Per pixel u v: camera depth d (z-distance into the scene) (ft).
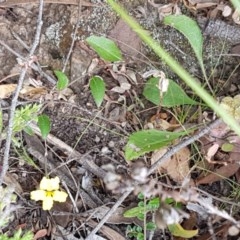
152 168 0.64
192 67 0.74
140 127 0.73
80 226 0.70
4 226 0.70
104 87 0.70
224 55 0.74
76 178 0.72
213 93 0.72
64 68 0.74
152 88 0.71
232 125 0.50
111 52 0.70
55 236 0.71
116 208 0.68
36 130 0.72
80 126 0.73
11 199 0.66
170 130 0.72
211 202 0.67
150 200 0.68
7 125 0.68
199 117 0.72
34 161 0.73
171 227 0.68
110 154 0.73
